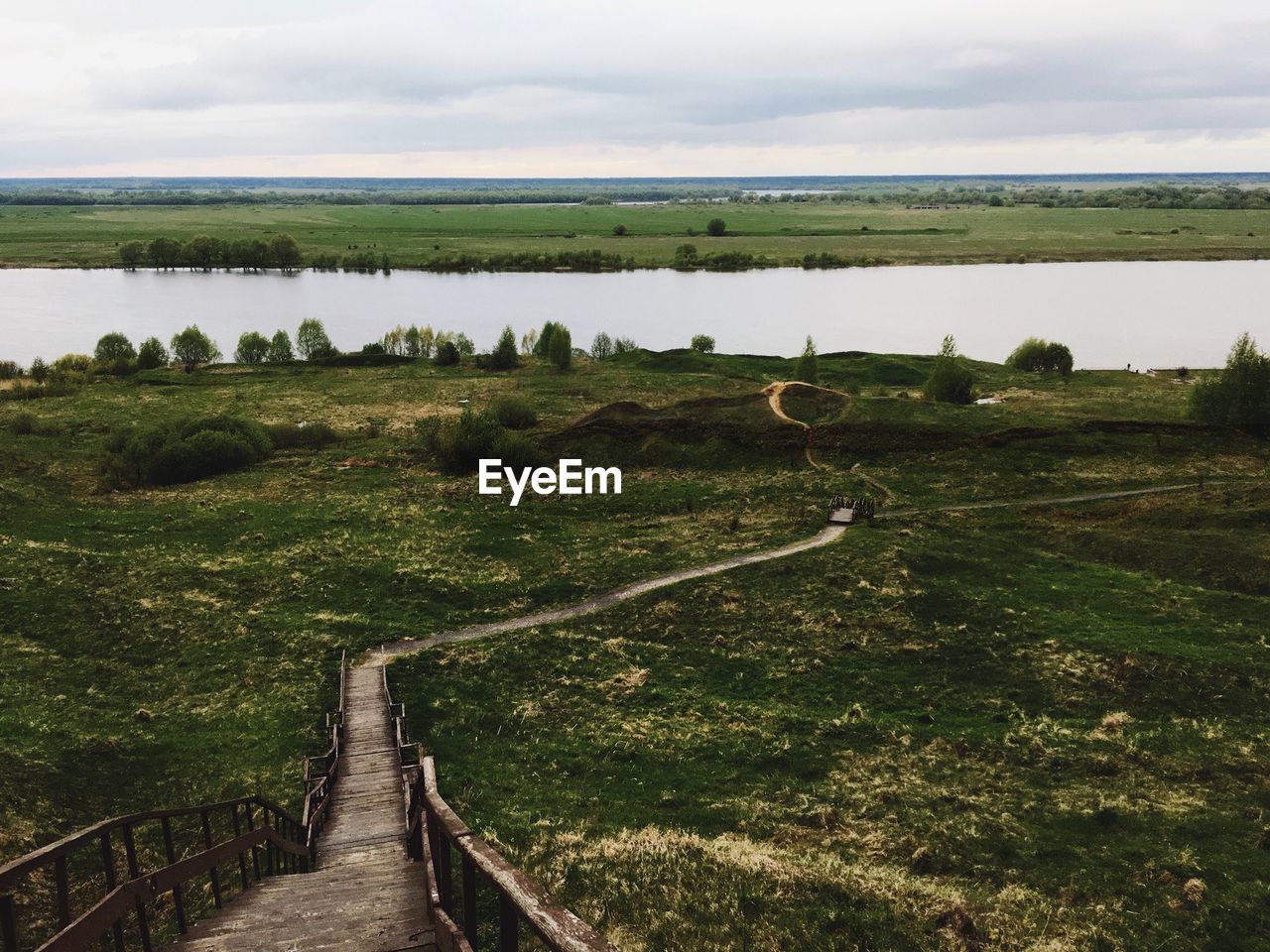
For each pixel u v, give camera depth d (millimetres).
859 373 126438
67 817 26859
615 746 32469
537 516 64750
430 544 57656
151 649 41594
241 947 10430
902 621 42938
